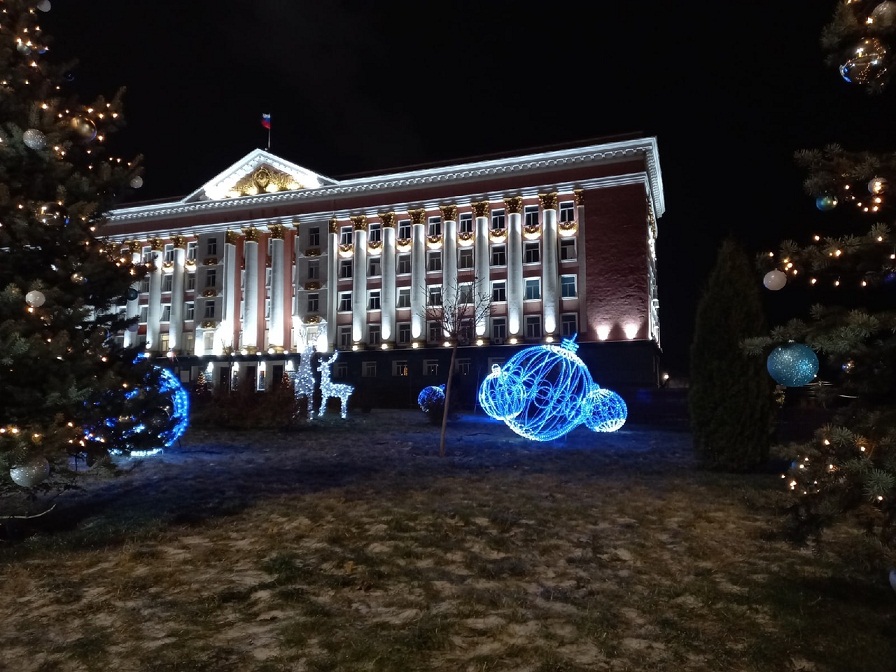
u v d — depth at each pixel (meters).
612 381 40.19
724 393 11.16
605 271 41.41
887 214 4.29
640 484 10.04
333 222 48.38
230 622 4.45
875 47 3.79
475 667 3.77
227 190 51.81
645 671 3.72
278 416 21.11
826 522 4.25
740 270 11.34
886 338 4.17
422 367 44.50
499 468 12.09
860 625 4.28
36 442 5.56
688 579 5.36
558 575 5.52
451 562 5.90
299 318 48.47
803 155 4.46
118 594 5.01
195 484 10.13
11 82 6.94
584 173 42.66
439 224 46.25
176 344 50.91
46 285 6.74
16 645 4.12
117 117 7.57
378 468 12.09
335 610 4.65
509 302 43.31
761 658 3.83
